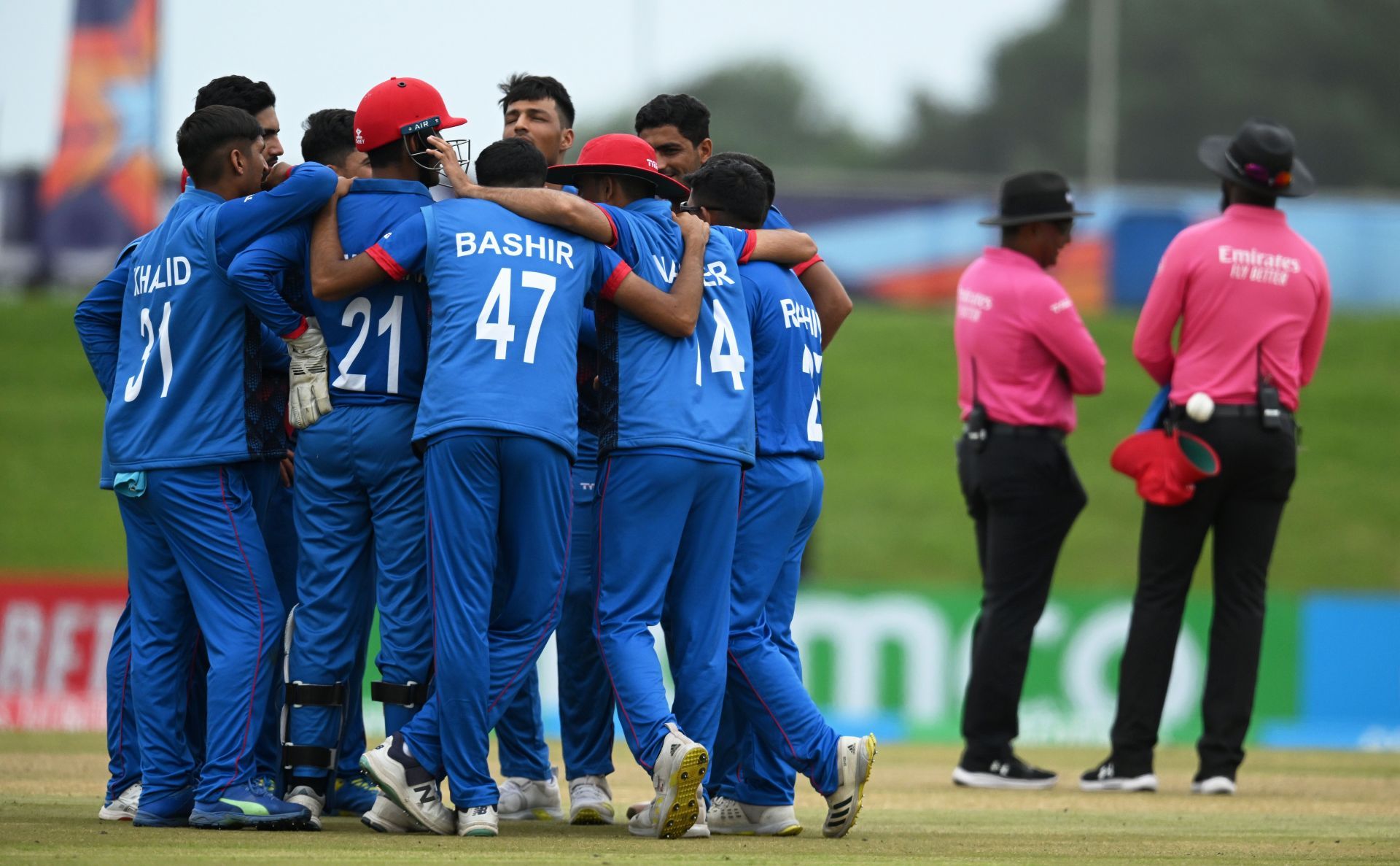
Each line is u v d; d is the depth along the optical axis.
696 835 16.83
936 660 40.22
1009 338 24.97
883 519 71.19
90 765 24.92
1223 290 23.94
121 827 16.53
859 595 40.47
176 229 17.12
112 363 18.34
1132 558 67.31
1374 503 72.94
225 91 19.69
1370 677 41.00
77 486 70.00
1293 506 73.00
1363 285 85.44
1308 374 24.94
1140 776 24.30
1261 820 19.89
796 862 14.44
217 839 15.26
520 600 16.78
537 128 22.94
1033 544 25.02
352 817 18.44
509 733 19.19
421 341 17.11
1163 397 25.06
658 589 17.11
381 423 16.83
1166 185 153.38
